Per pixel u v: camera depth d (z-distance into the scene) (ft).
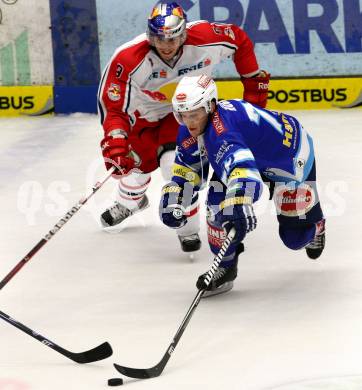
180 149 38.06
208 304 38.01
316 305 37.01
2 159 70.13
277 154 37.55
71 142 75.77
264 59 87.66
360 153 68.33
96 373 30.78
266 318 35.76
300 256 44.37
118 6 87.20
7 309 38.24
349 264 42.50
